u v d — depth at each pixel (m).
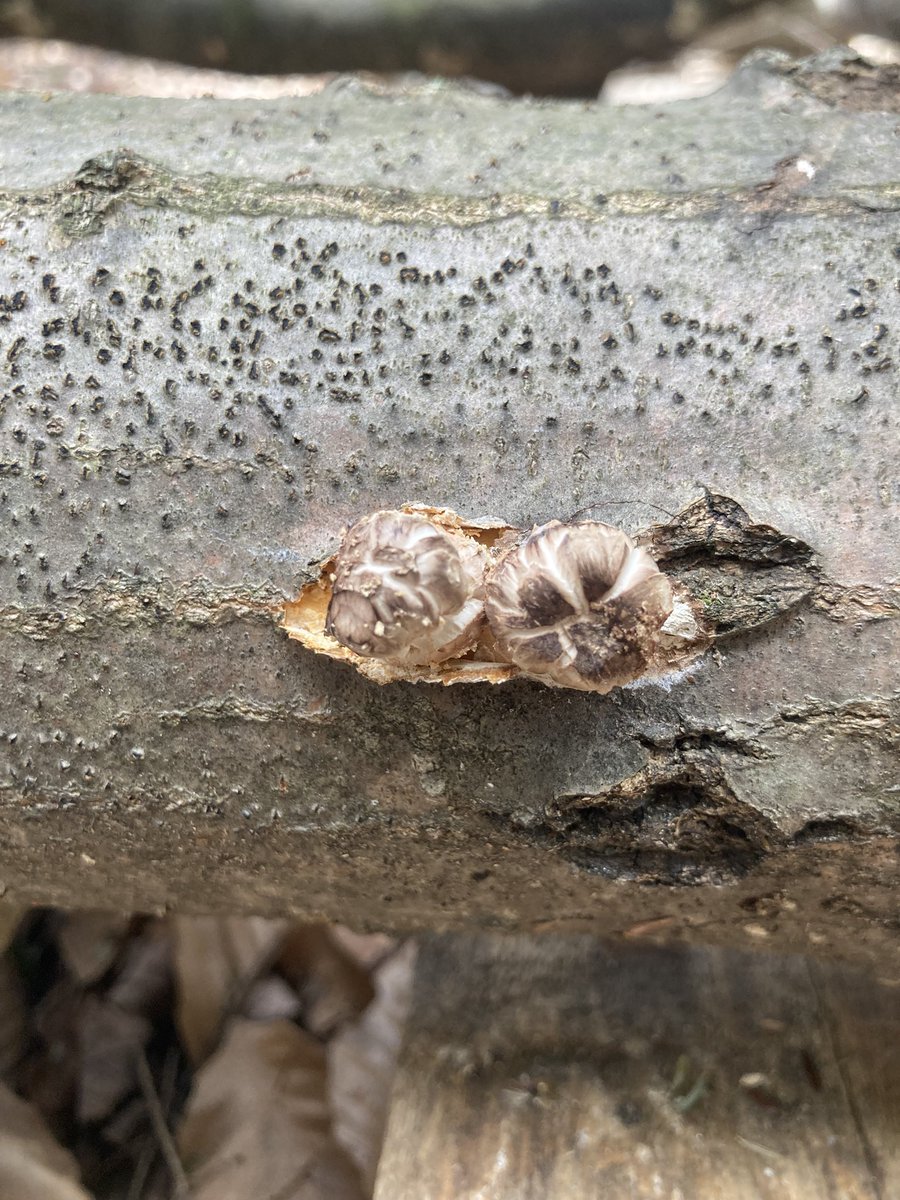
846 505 0.14
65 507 0.15
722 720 0.14
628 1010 0.22
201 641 0.15
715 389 0.14
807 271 0.14
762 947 0.19
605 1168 0.19
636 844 0.15
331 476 0.14
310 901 0.18
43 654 0.15
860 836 0.15
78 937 0.27
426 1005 0.22
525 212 0.15
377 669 0.14
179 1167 0.24
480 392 0.14
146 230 0.15
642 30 0.43
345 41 0.44
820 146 0.15
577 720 0.14
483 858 0.16
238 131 0.16
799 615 0.14
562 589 0.13
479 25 0.43
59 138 0.16
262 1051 0.25
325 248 0.15
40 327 0.15
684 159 0.15
